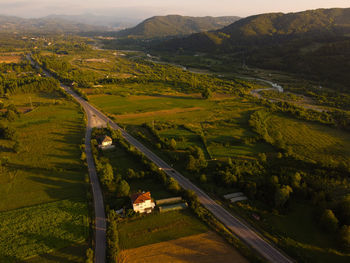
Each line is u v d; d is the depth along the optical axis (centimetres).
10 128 11438
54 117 14400
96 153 10156
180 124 13838
